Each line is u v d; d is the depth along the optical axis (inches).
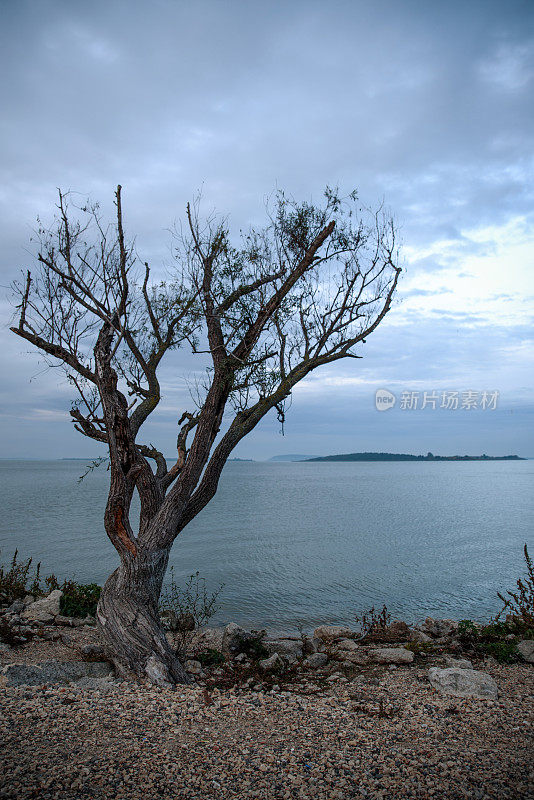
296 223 461.1
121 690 316.8
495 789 207.5
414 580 931.3
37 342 403.9
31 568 920.9
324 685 355.3
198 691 322.7
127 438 370.9
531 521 1914.4
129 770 218.4
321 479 6254.9
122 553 366.0
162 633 363.6
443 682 331.0
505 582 933.2
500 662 401.7
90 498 2559.1
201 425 410.0
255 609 721.0
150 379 475.5
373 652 422.6
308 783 213.5
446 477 7121.1
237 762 229.9
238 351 432.1
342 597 802.8
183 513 411.2
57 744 239.1
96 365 379.6
